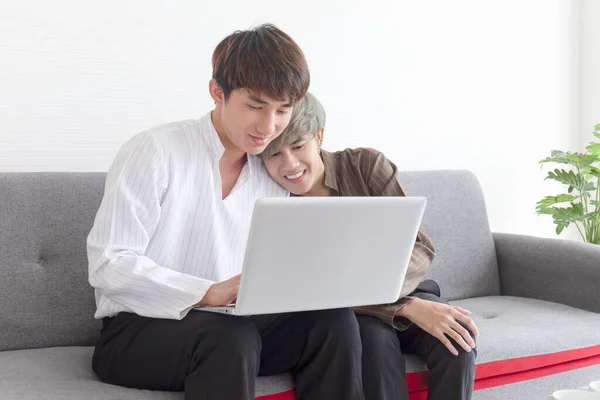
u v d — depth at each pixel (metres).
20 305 1.92
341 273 1.50
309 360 1.65
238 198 1.81
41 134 2.20
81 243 2.01
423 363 1.88
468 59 3.12
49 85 2.21
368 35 2.85
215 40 2.49
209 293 1.55
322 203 1.41
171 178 1.67
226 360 1.45
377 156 1.98
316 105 1.83
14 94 2.16
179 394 1.56
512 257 2.71
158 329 1.56
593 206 3.53
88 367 1.76
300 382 1.65
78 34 2.25
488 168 3.20
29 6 2.17
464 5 3.10
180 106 2.43
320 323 1.61
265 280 1.43
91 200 2.04
